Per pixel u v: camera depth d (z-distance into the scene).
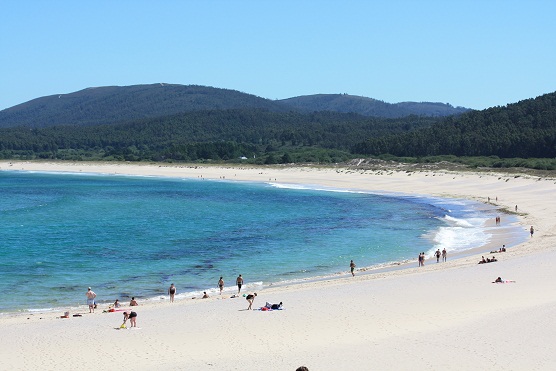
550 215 71.31
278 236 62.56
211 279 43.44
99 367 22.70
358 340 25.41
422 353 23.50
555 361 22.25
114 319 30.70
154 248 55.88
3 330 28.42
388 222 71.88
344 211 83.94
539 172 124.31
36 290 40.09
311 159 194.00
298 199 103.06
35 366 22.86
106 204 96.62
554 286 34.47
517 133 167.50
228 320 29.44
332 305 31.83
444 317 28.42
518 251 48.50
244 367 22.48
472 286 35.34
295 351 24.22
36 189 132.25
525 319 27.45
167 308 33.12
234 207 91.00
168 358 23.67
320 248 55.28
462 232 62.91
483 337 25.14
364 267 46.62
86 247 56.31
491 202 89.56
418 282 37.38
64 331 28.05
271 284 41.31
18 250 54.47
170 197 109.88
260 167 187.75
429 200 97.06
